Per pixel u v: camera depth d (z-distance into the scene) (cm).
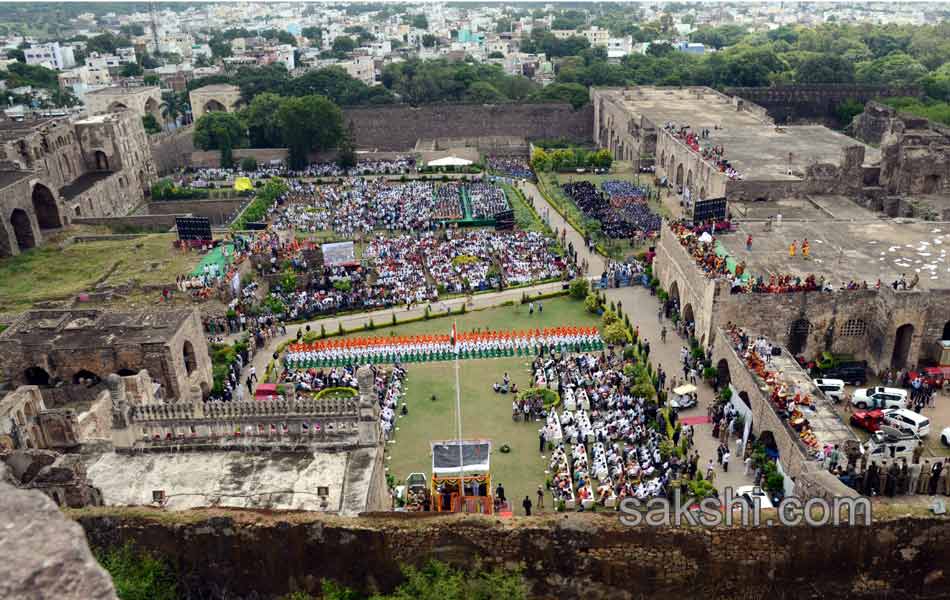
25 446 4994
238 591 3962
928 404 7906
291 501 4434
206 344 8988
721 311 8612
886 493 6038
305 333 10300
